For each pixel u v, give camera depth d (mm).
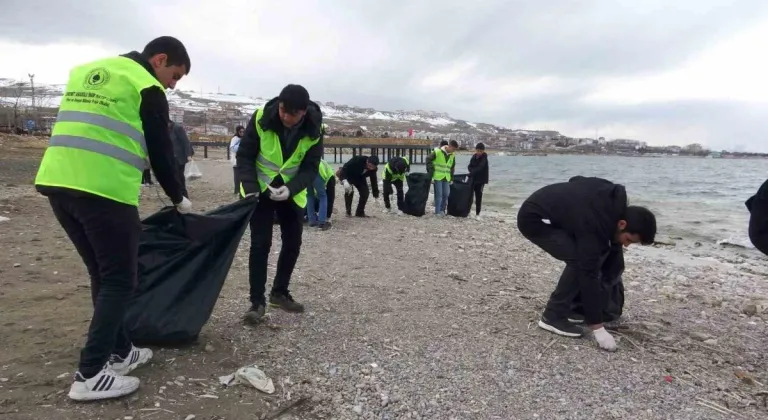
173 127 11242
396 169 13109
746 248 11594
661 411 3398
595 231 4324
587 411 3346
